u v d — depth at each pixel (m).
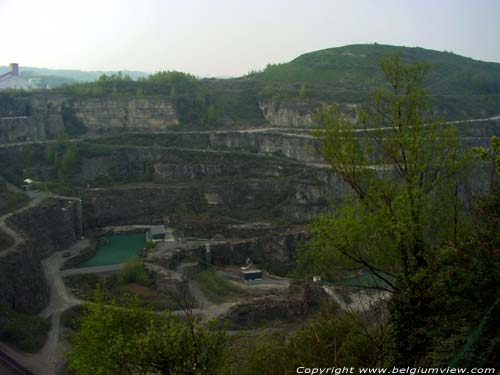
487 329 17.64
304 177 108.19
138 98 140.88
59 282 75.25
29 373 46.94
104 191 110.50
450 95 143.00
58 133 133.75
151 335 23.61
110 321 26.27
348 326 22.52
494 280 18.56
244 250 91.69
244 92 159.50
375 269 22.64
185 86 157.25
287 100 142.75
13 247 69.12
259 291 73.12
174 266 82.62
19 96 135.25
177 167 120.12
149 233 99.25
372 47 194.50
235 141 130.50
